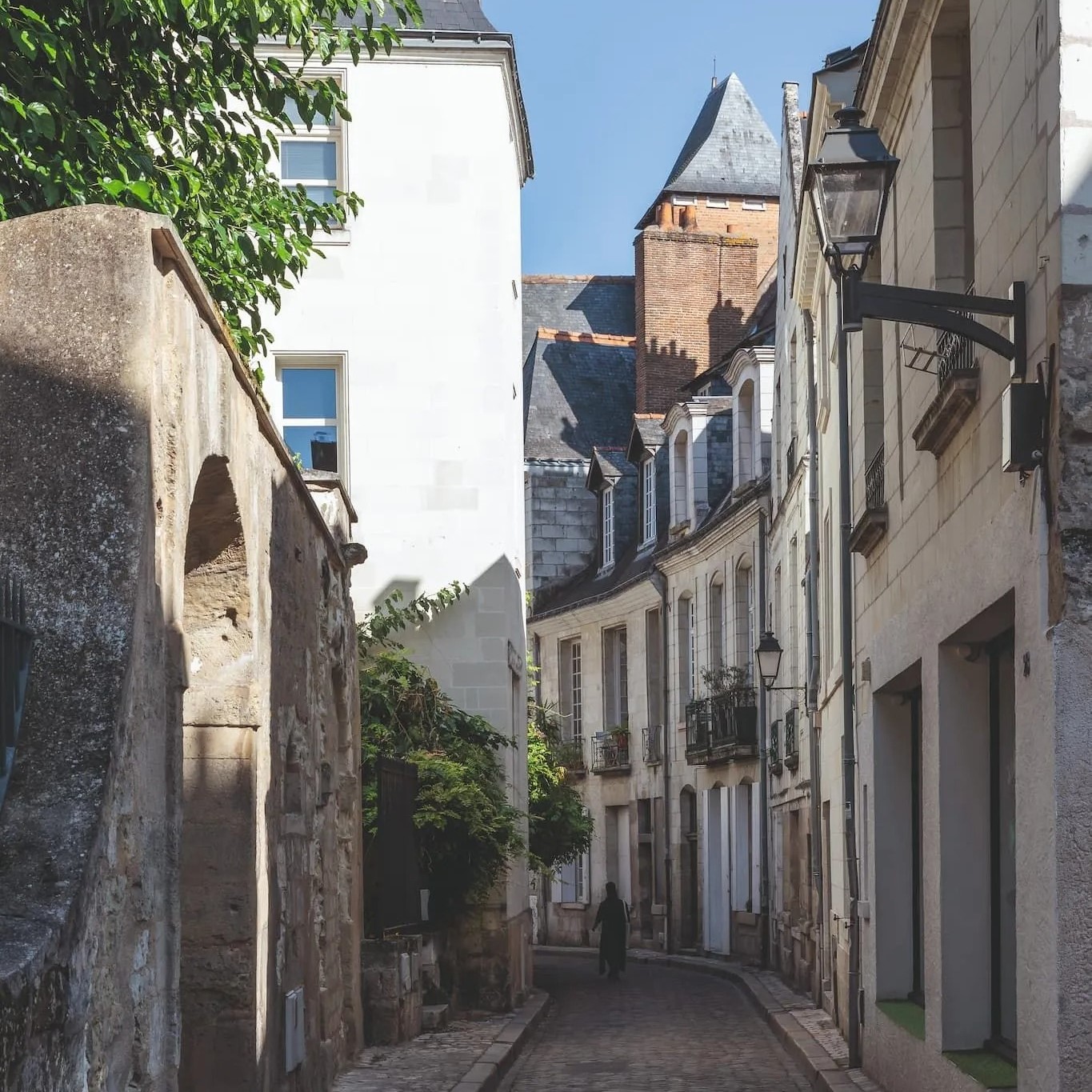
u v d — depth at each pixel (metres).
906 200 11.61
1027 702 7.36
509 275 22.47
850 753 13.82
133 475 5.89
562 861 28.30
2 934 4.66
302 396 21.27
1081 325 6.87
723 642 33.69
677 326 41.78
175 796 6.56
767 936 28.75
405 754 19.23
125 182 8.29
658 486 39.34
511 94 22.42
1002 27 8.17
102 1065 5.46
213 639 9.09
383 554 20.98
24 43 7.64
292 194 11.08
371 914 17.39
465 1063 13.97
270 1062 9.62
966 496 9.21
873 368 14.41
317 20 10.41
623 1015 21.36
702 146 46.00
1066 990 6.75
